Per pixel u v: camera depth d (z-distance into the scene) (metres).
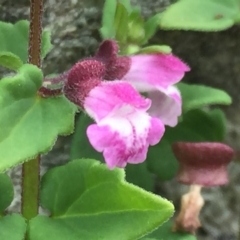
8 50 0.05
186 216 0.05
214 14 0.05
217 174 0.05
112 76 0.05
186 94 0.05
